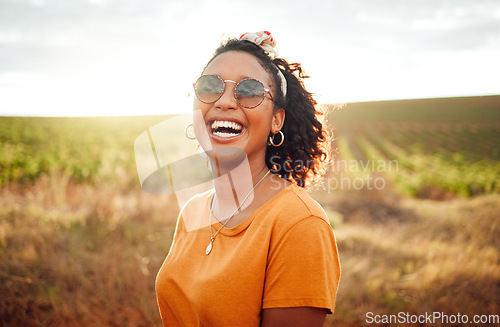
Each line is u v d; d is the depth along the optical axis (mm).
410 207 10391
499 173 21438
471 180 17156
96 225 6008
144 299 4430
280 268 994
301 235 990
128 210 6711
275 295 991
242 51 1220
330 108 1608
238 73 1175
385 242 6691
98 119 42094
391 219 9305
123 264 4930
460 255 5453
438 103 65438
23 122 37781
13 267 4531
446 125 49188
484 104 62688
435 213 9352
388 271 5301
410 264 5480
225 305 1041
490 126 47906
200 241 1213
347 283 4852
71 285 4473
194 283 1131
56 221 5844
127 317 4215
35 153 18938
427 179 16703
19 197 7281
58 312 4109
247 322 1039
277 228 1029
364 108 63812
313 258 976
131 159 15141
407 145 34750
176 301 1200
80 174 12492
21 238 5059
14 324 4008
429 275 4871
